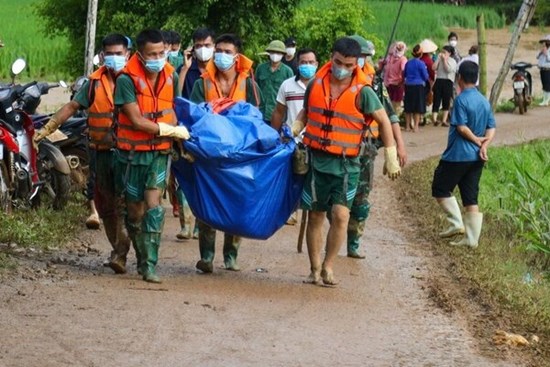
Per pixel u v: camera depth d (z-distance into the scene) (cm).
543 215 1670
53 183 1593
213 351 930
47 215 1519
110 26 2567
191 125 1205
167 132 1150
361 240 1566
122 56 1209
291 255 1420
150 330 980
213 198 1205
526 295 1208
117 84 1151
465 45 5428
